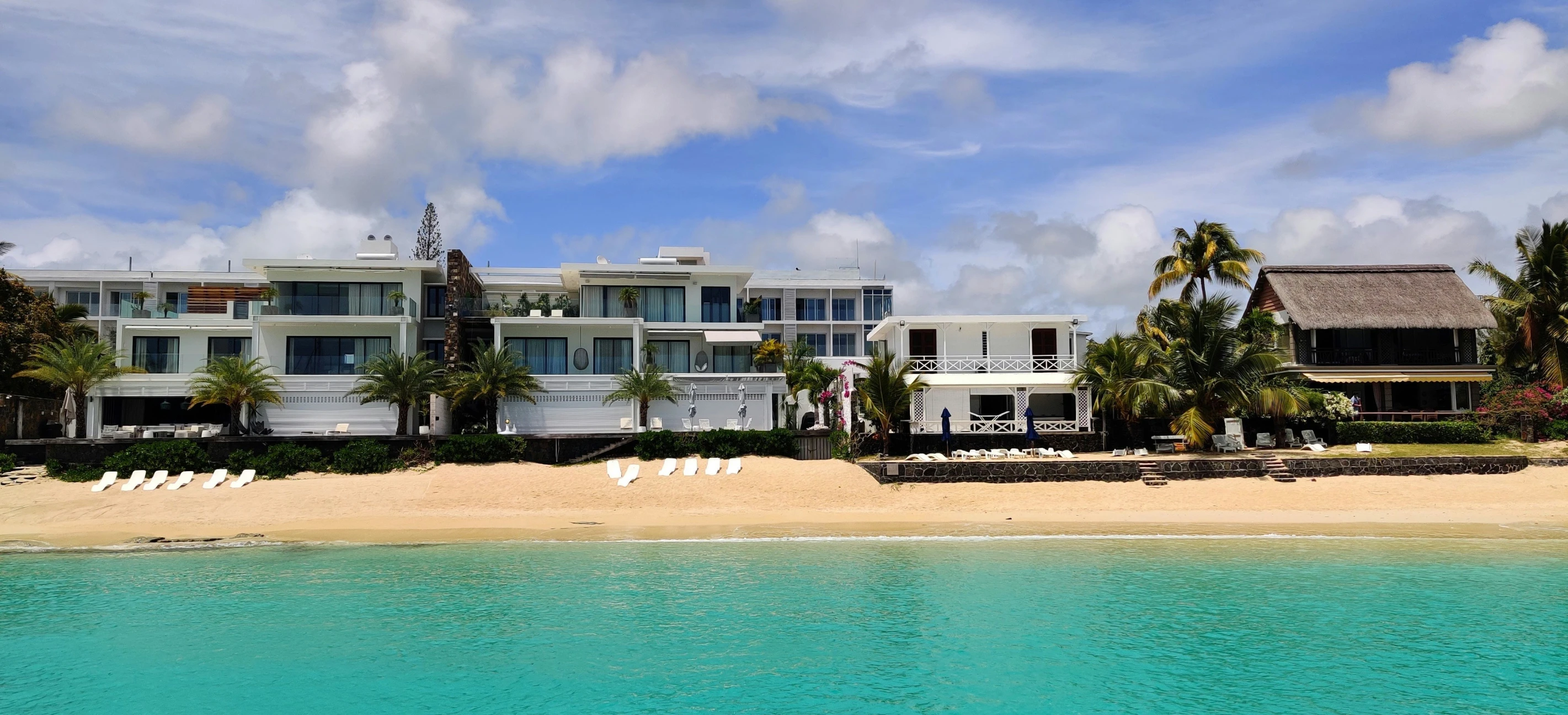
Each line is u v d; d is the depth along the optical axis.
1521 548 27.38
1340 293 49.53
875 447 41.47
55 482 36.81
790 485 36.62
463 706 15.60
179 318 46.75
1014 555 27.00
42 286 60.06
